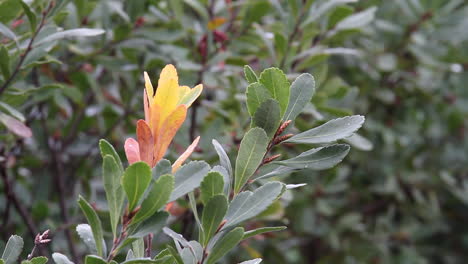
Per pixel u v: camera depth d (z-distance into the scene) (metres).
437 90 1.80
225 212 0.57
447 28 1.57
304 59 1.09
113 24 1.20
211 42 1.08
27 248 1.18
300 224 1.64
